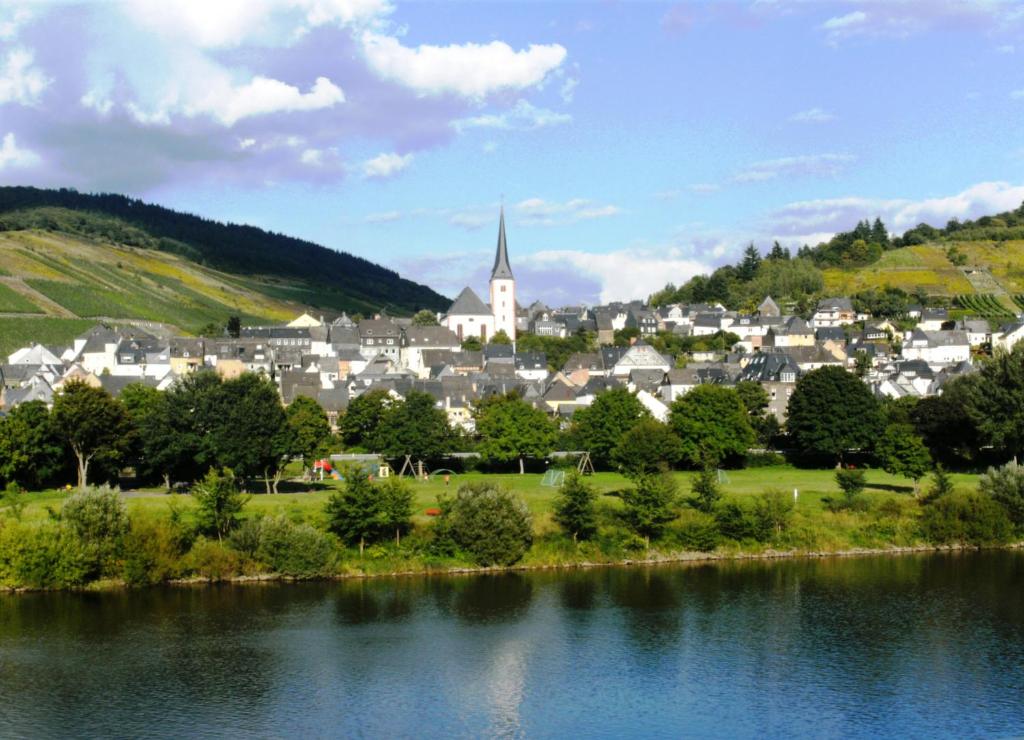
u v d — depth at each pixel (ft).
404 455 530.68
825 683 284.82
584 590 360.69
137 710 262.88
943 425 563.89
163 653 298.97
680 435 555.28
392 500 381.40
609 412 556.51
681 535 408.05
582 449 571.28
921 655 304.09
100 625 319.27
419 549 383.86
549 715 263.49
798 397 581.53
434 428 536.83
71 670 286.46
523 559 387.75
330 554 369.09
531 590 360.07
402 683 282.15
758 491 476.13
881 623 330.54
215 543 371.15
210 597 347.15
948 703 271.49
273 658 296.51
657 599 352.08
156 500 429.79
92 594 348.18
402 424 536.01
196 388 489.26
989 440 544.62
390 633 317.01
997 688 281.54
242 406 466.70
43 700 268.00
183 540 370.94
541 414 552.82
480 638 314.35
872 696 276.21
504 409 552.00
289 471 539.70
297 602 342.85
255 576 364.38
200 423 467.93
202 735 250.16
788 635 320.09
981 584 370.94
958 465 563.89
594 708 268.21
